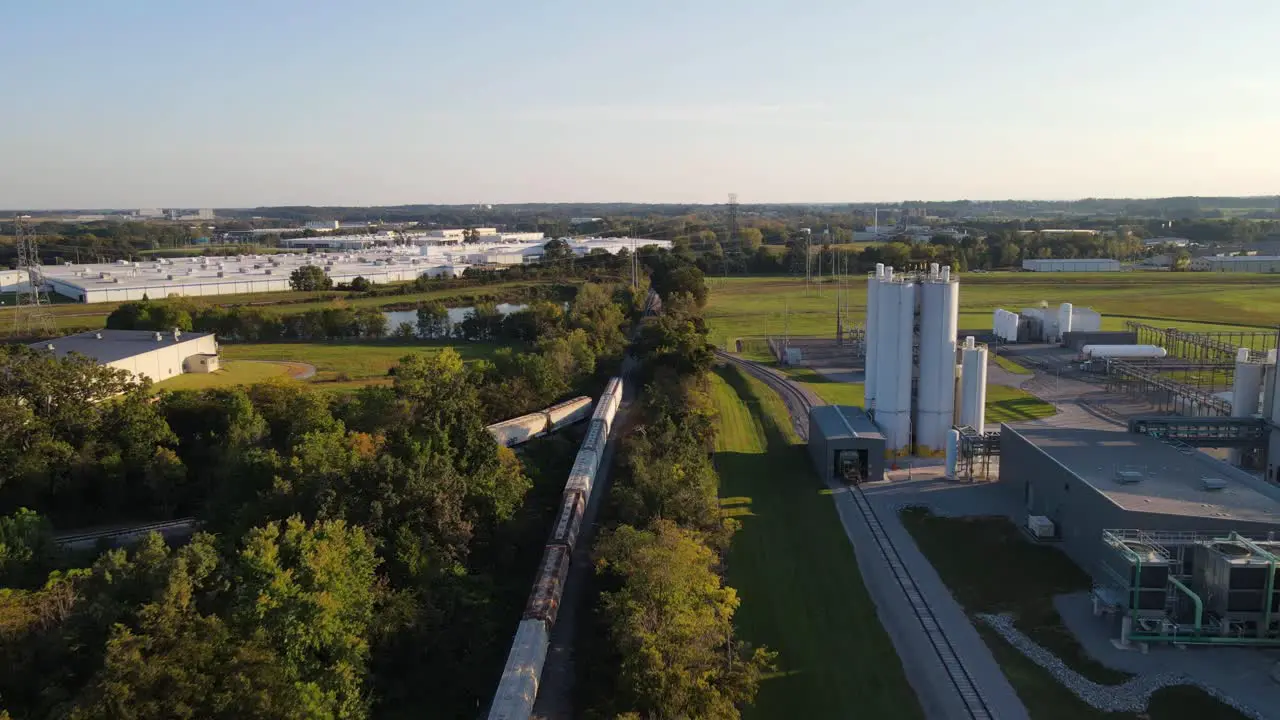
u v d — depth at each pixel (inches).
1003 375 5984.3
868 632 2445.9
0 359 3629.4
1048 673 2219.5
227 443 3752.5
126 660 1753.2
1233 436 3489.2
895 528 3221.0
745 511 3398.1
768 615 2544.3
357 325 7554.1
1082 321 7214.6
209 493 3572.8
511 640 2452.0
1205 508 2586.1
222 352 6860.2
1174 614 2375.7
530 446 4308.6
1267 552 2326.5
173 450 3873.0
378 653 2257.6
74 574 2327.8
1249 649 2299.5
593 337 6550.2
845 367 6446.9
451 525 2721.5
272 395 4212.6
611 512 3336.6
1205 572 2411.4
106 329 7204.7
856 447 3732.8
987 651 2337.6
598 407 4611.2
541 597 2466.8
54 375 3663.9
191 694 1777.8
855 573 2832.2
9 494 3408.0
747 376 6043.3
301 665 2004.2
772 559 2945.4
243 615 2022.6
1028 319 7391.7
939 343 4025.6
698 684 1889.8
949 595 2672.2
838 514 3368.6
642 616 2012.8
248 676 1845.5
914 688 2165.4
